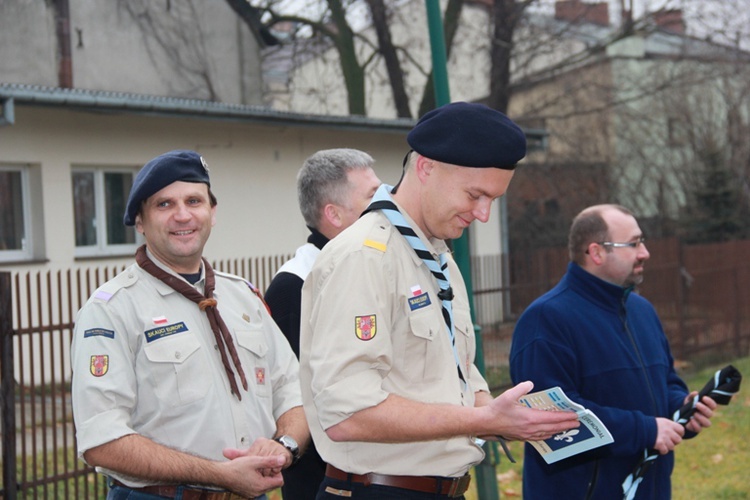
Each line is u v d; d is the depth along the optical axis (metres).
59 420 7.46
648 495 3.47
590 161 22.28
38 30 12.05
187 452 2.55
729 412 8.46
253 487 2.50
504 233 17.03
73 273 10.57
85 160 10.85
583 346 3.44
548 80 19.86
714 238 21.53
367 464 2.36
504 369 9.12
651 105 22.98
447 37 18.44
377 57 19.94
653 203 23.22
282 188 13.30
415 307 2.30
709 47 21.38
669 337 10.84
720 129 23.41
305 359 2.42
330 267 2.30
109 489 2.65
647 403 3.48
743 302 12.14
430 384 2.32
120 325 2.56
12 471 5.23
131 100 10.23
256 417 2.71
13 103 9.20
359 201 3.38
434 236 2.39
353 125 13.59
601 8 19.55
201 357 2.62
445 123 2.26
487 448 4.82
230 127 12.54
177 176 2.69
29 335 5.37
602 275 3.56
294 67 19.39
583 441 2.79
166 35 13.87
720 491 5.91
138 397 2.56
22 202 10.45
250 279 7.07
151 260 2.71
